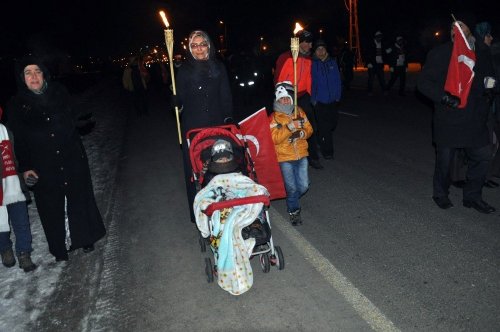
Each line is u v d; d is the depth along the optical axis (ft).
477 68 16.57
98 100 80.48
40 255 17.83
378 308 12.85
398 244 16.44
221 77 17.47
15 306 14.46
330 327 12.25
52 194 16.26
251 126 16.79
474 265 14.61
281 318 12.80
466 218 18.06
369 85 56.29
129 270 16.19
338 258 15.83
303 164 18.24
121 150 36.32
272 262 15.20
